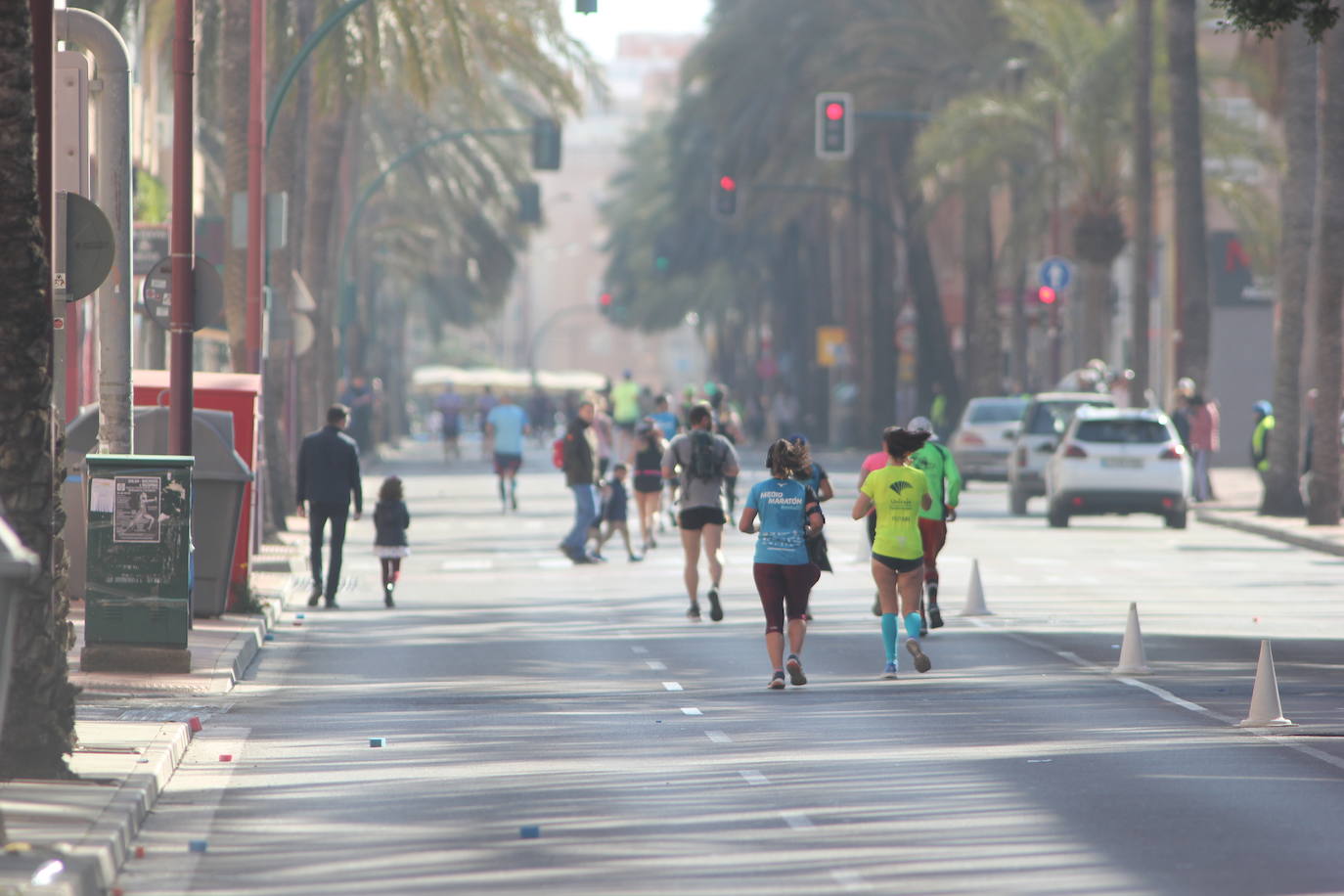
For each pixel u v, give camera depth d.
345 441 78.00
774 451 55.19
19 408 38.00
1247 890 29.69
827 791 38.50
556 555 103.12
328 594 78.06
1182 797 37.62
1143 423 118.00
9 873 28.77
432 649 64.25
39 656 37.94
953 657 60.78
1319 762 41.66
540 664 60.16
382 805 37.59
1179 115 140.50
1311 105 121.25
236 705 51.38
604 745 44.66
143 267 107.38
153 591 54.62
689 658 61.31
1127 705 50.41
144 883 30.97
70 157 52.91
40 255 38.41
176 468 54.66
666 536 116.00
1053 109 168.62
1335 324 112.19
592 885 30.39
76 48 61.59
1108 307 182.00
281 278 109.88
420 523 127.31
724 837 34.12
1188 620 70.69
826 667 59.00
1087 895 29.42
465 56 120.12
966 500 150.25
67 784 37.28
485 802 37.75
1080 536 113.00
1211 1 72.62
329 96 117.25
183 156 63.47
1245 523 117.06
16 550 26.36
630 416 175.00
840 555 100.56
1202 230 141.50
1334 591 81.56
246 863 32.47
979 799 37.53
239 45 100.00
